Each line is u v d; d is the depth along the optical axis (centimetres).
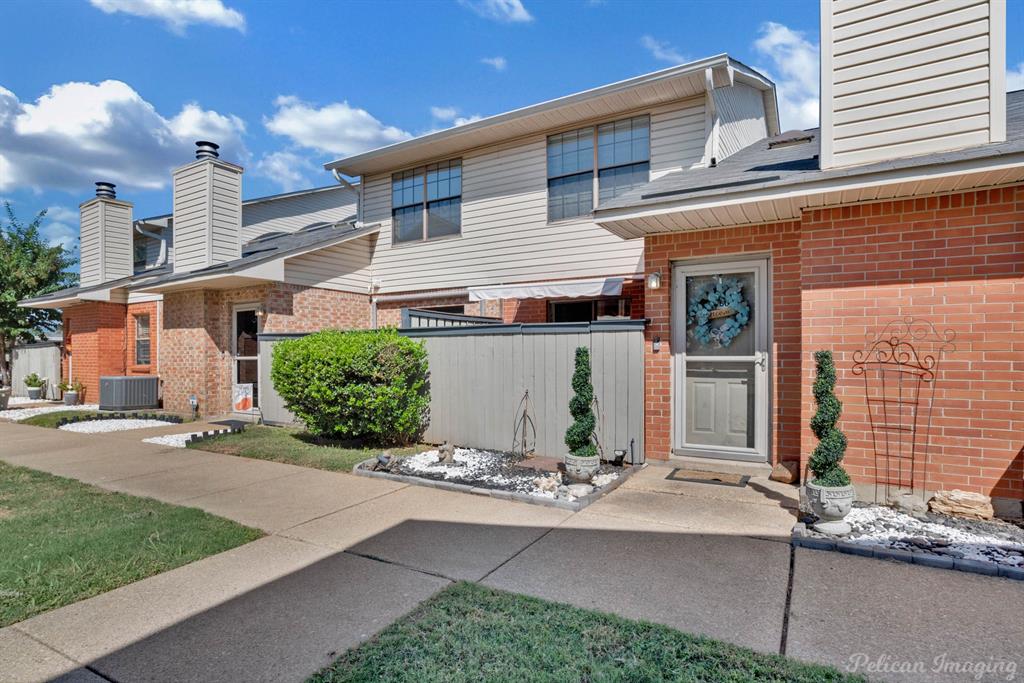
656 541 435
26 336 1953
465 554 413
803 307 561
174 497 577
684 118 916
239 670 268
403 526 477
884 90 521
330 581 368
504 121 1012
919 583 356
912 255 514
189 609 329
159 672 267
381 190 1298
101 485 632
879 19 523
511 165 1093
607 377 693
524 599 336
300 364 814
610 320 690
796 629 301
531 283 1066
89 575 374
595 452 594
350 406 776
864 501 523
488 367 779
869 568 380
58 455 820
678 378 697
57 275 1995
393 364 779
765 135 1210
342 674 262
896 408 518
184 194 1273
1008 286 477
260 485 624
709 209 570
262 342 1074
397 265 1266
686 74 838
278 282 1127
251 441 888
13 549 420
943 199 502
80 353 1595
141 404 1346
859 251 535
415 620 312
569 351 716
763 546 422
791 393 620
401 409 797
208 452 824
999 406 478
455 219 1180
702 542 431
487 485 592
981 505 459
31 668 270
